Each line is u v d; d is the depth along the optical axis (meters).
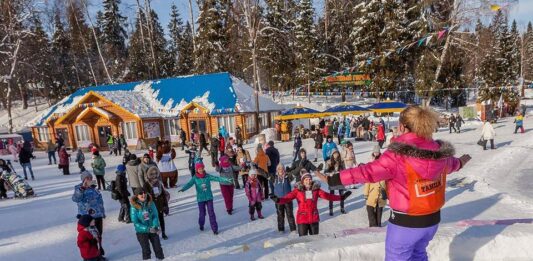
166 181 13.86
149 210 6.61
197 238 8.45
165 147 14.77
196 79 33.34
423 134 2.49
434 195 2.48
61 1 43.31
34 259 7.71
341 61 50.25
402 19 37.78
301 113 27.83
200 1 43.06
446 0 33.31
